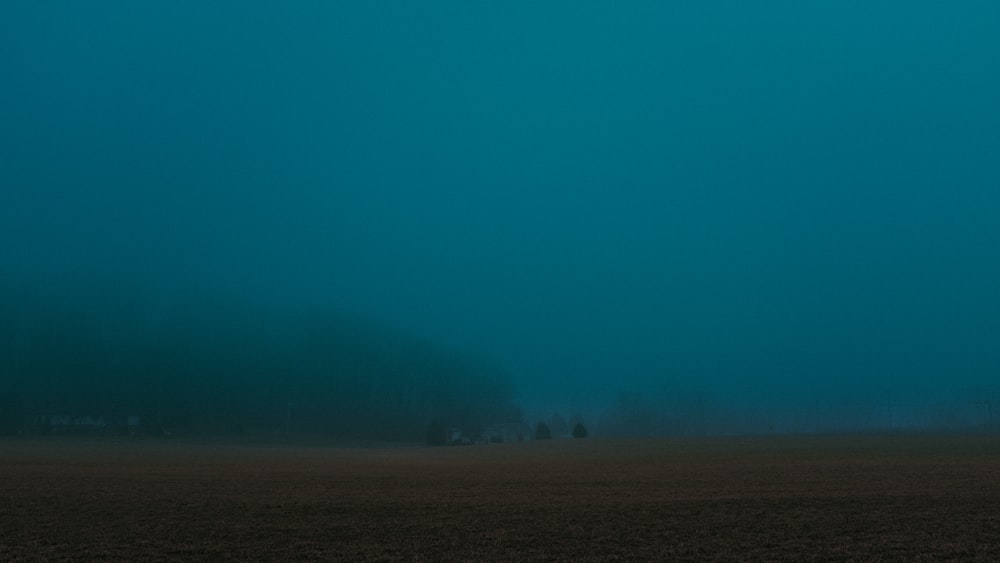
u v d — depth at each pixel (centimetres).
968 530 2314
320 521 2570
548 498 3150
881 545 2134
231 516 2669
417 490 3491
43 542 2219
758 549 2103
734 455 6188
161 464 5303
